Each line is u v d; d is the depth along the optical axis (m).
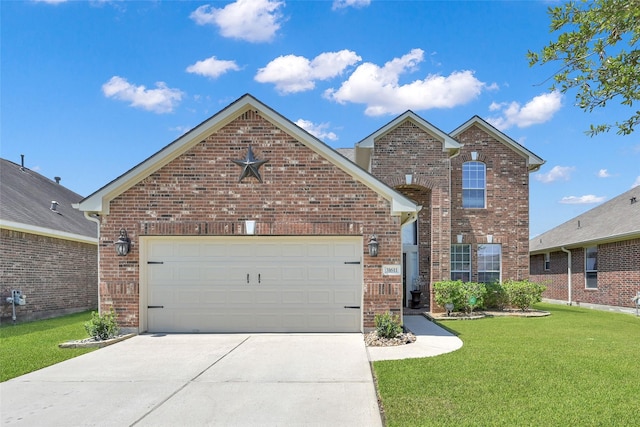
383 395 6.15
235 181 11.17
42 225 16.05
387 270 10.97
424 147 16.86
